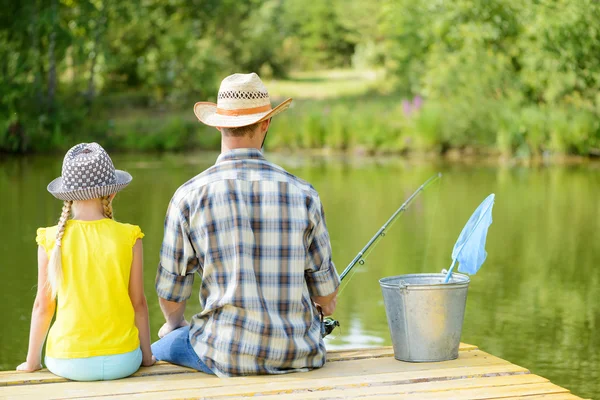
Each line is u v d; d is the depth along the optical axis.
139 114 29.53
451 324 4.04
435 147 24.78
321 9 47.53
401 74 33.78
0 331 7.09
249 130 3.75
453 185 17.56
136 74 32.91
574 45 24.92
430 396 3.52
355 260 4.59
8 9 26.34
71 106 27.86
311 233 3.77
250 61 40.09
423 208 14.35
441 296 3.99
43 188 16.72
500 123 24.00
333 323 4.21
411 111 26.03
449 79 26.12
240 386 3.61
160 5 33.59
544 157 23.36
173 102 31.56
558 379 6.00
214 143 26.12
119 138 26.17
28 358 3.88
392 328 4.08
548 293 8.51
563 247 10.90
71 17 29.75
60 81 31.14
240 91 3.73
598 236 11.65
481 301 8.23
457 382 3.72
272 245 3.68
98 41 29.38
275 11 46.44
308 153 25.58
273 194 3.69
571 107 24.62
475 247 4.17
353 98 33.69
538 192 16.38
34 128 25.12
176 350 3.89
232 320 3.68
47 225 12.45
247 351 3.68
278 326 3.69
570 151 23.27
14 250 10.58
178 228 3.72
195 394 3.51
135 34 32.72
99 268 3.76
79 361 3.70
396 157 24.45
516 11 26.22
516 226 12.57
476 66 25.89
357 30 47.22
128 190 16.12
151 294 8.34
